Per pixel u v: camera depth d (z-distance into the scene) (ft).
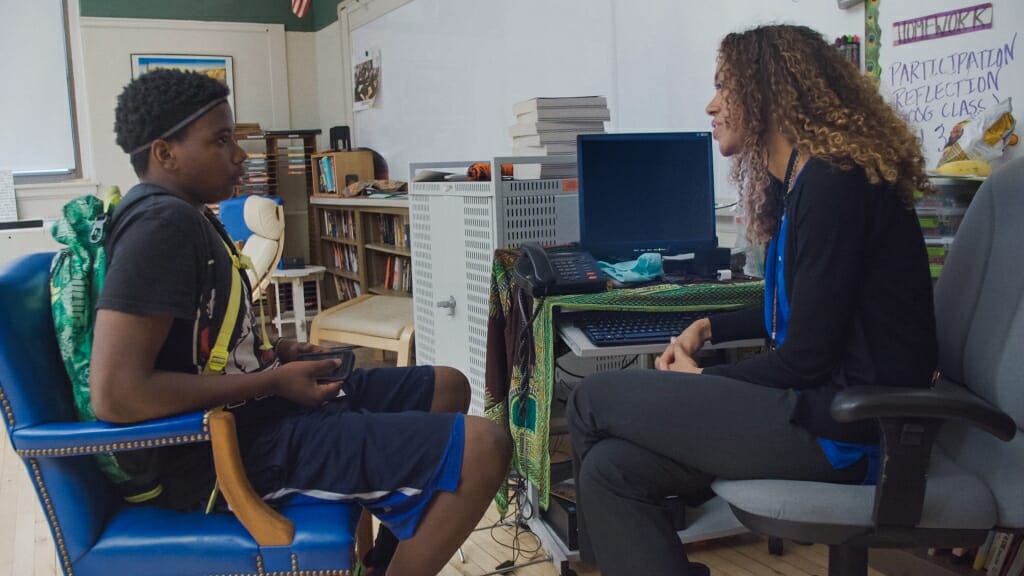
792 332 4.34
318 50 20.97
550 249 6.76
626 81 10.13
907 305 4.30
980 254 4.69
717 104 5.06
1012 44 5.94
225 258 4.61
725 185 8.69
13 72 18.78
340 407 4.91
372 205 15.76
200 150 4.55
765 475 4.38
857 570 4.37
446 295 8.97
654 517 4.65
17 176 19.03
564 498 6.75
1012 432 3.82
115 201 4.66
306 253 19.99
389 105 17.29
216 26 20.12
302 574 4.28
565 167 8.00
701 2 8.77
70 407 4.44
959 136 6.26
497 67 13.10
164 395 4.05
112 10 19.16
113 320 3.96
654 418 4.54
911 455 3.89
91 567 4.28
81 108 19.39
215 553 4.26
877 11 6.99
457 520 4.51
